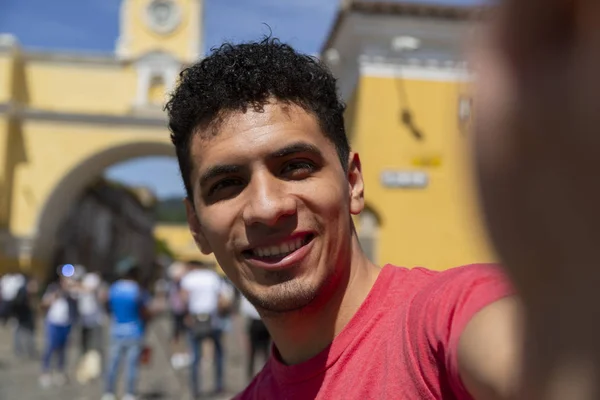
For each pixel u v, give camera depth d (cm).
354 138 1018
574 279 49
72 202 2712
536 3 50
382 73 995
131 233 4712
